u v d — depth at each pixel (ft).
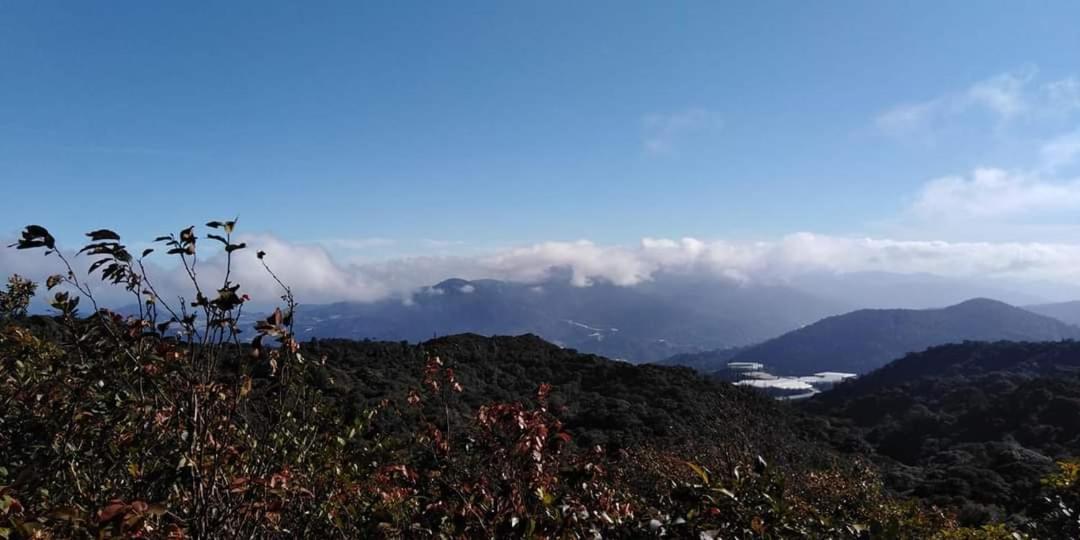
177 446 10.30
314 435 13.15
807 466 62.95
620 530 11.31
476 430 13.26
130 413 10.32
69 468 10.91
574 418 95.30
